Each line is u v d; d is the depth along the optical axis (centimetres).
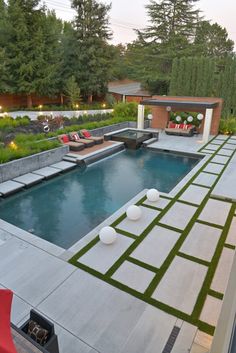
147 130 1931
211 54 4847
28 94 2620
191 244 643
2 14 2438
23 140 1323
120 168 1308
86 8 2830
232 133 1983
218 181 1058
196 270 554
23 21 2422
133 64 3903
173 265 568
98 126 1822
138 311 451
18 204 908
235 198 885
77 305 461
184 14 3531
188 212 806
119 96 3450
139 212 751
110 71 3134
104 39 3023
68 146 1370
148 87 3675
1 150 1099
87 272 543
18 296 478
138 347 389
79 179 1153
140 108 1938
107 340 399
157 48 3606
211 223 742
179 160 1440
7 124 1598
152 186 1088
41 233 737
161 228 713
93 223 799
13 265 559
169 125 2047
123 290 498
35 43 2509
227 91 2541
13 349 205
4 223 736
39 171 1145
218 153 1483
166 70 3625
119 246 632
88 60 2973
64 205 909
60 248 623
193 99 2009
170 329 419
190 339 402
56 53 2728
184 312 452
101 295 484
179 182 1065
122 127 2030
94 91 3127
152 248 626
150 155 1533
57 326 420
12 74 2505
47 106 2777
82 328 417
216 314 449
